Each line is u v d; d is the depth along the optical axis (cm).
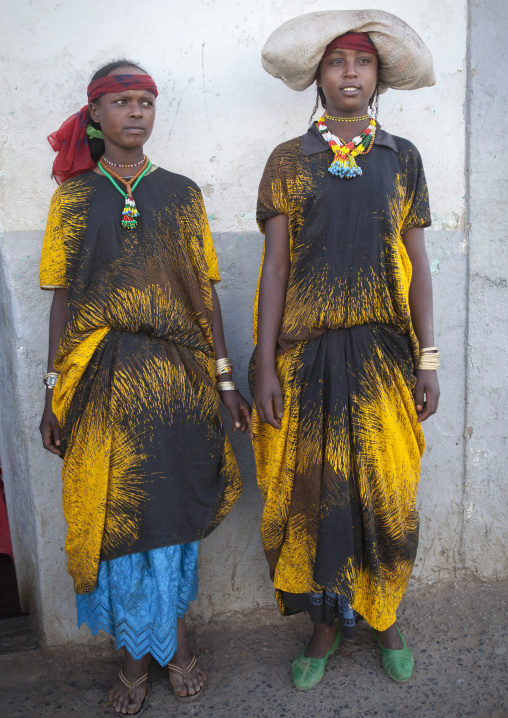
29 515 244
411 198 206
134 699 213
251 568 264
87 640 248
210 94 237
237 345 254
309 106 245
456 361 271
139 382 194
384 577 213
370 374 202
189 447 203
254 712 213
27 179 224
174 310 201
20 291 228
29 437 235
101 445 194
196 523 207
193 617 261
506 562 286
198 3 230
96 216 195
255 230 248
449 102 257
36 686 229
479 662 235
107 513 196
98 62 225
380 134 203
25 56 218
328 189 197
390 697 218
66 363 200
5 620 263
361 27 190
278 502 212
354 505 204
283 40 195
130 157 200
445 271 265
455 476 278
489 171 263
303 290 202
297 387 204
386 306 201
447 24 253
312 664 225
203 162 240
